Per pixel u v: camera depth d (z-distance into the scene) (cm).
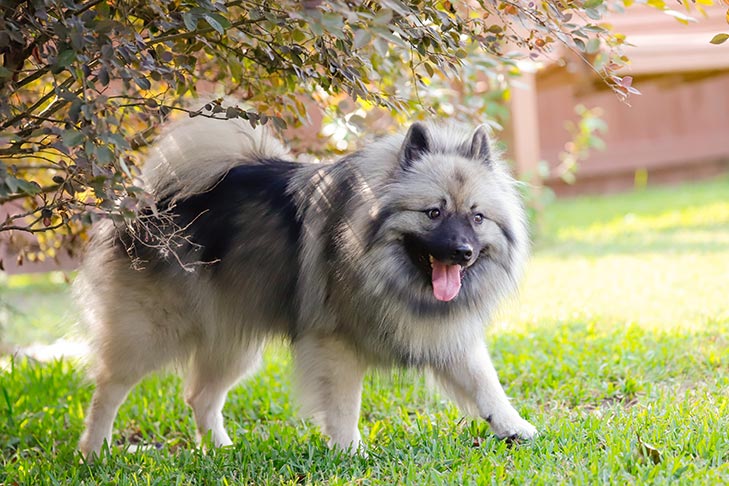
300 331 418
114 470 408
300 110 440
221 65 423
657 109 1659
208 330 444
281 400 531
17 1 328
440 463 377
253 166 449
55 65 320
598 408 463
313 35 347
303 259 412
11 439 475
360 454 399
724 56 1083
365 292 396
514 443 396
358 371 415
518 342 606
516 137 1077
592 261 948
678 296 727
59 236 558
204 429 475
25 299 1066
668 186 1636
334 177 413
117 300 434
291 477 383
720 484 321
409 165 398
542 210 1166
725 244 976
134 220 355
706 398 449
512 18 393
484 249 411
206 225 435
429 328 408
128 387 445
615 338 593
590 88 1223
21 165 508
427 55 375
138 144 434
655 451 356
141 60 336
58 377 583
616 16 1057
